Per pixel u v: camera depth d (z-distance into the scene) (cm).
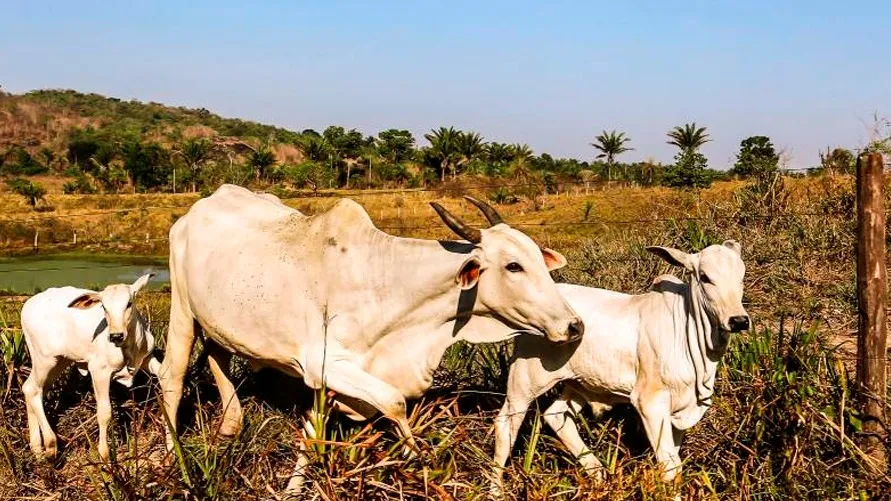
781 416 465
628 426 532
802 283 827
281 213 561
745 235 924
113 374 603
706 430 494
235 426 541
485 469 450
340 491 410
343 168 6644
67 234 3769
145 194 5606
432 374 509
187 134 11850
